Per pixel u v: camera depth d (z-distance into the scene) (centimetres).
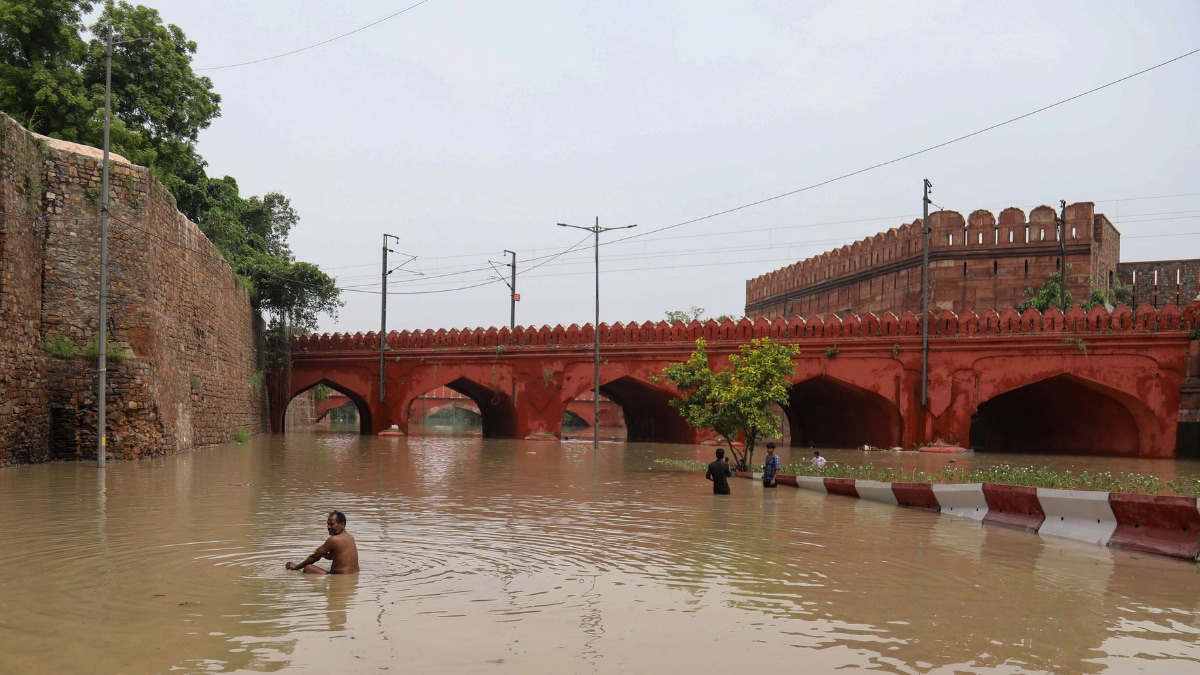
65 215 1502
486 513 929
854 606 519
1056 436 2570
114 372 1520
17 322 1367
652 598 533
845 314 3931
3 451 1319
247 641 430
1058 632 468
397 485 1223
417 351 3042
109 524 803
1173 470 1728
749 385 1562
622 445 2670
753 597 539
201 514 878
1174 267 3475
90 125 2008
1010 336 2353
